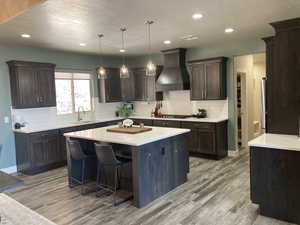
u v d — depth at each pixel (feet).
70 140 13.73
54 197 12.46
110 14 11.00
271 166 9.60
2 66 16.43
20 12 7.88
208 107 20.43
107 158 11.19
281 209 9.53
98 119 22.54
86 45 17.74
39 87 17.52
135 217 10.18
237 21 12.82
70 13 10.64
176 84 20.26
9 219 5.29
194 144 19.15
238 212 10.34
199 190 12.76
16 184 6.17
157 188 11.96
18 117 17.39
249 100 23.04
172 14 11.33
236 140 19.49
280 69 10.97
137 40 16.79
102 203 11.64
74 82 21.36
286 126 11.04
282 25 10.66
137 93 23.61
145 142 11.07
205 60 18.94
